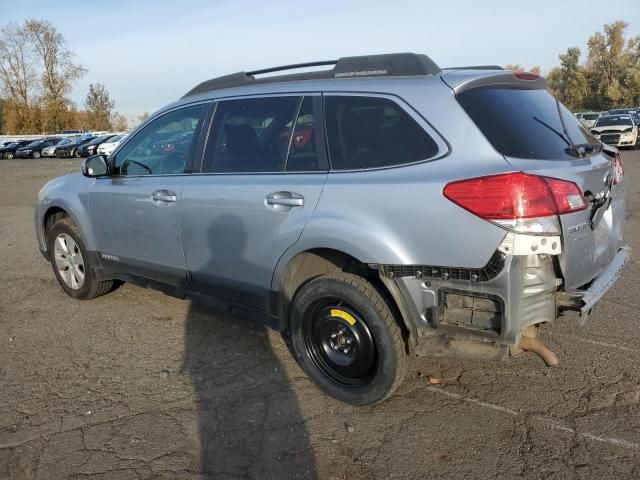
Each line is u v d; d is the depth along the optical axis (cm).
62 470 286
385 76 333
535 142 300
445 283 287
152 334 455
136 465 289
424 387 362
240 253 370
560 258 279
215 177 388
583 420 319
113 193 459
